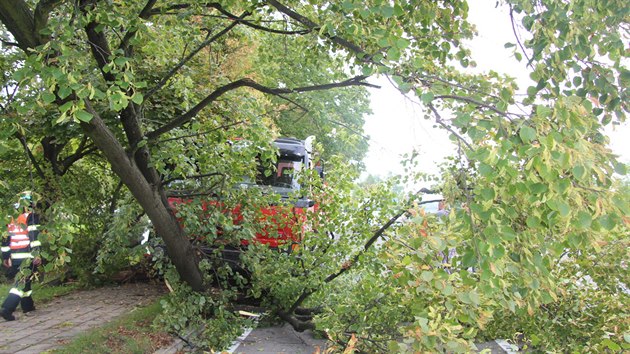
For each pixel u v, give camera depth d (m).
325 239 7.23
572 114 2.82
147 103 8.31
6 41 5.81
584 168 2.63
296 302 7.26
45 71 3.90
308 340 7.13
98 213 9.87
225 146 7.54
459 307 3.39
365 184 7.40
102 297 8.92
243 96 7.10
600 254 5.11
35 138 8.28
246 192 7.55
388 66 3.51
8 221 4.86
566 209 2.71
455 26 5.23
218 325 6.74
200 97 8.34
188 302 6.82
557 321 5.27
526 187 2.86
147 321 7.14
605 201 2.70
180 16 6.69
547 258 3.25
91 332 6.43
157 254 7.33
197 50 7.03
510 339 5.68
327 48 6.45
